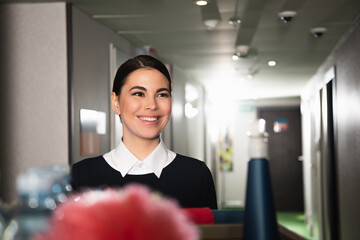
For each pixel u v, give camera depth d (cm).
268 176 94
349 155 507
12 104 418
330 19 485
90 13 458
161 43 613
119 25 511
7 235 75
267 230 91
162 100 145
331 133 671
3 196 414
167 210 70
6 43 421
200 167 157
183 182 153
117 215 66
